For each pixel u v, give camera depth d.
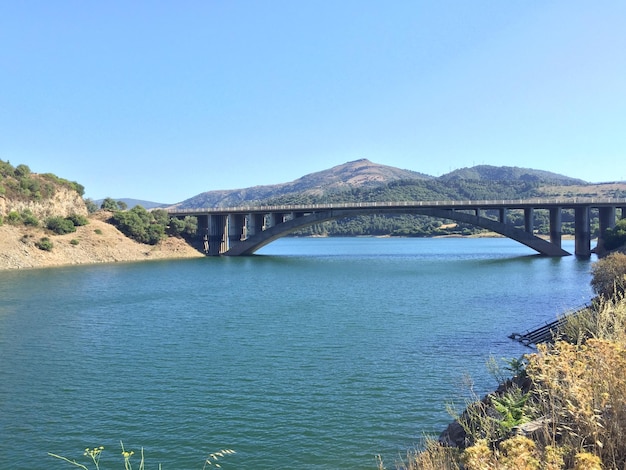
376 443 20.00
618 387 8.74
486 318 45.34
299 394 25.56
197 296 62.72
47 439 20.78
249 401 24.69
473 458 7.93
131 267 105.56
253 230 140.75
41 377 28.78
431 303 54.78
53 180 137.25
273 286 73.12
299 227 134.75
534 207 124.75
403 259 127.94
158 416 23.02
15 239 106.75
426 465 13.30
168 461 18.92
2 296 62.41
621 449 8.36
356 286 71.88
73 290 68.38
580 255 122.81
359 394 25.42
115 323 44.88
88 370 30.05
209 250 140.75
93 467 18.48
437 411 23.09
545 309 49.72
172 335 39.59
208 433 21.22
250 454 19.31
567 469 8.14
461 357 31.88
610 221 119.31
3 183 118.88
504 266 100.44
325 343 36.16
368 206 128.50
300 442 20.27
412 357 32.03
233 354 33.41
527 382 18.66
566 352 10.44
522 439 7.87
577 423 8.96
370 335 38.66
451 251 170.88
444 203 124.69
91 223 128.62
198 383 27.45
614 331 16.77
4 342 37.47
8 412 23.56
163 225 137.88
